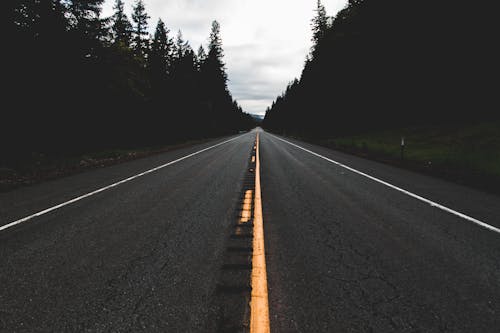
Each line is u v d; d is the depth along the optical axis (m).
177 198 6.32
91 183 8.19
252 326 2.21
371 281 2.90
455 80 21.59
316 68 41.28
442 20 22.70
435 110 23.05
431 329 2.22
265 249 3.65
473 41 20.36
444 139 16.62
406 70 26.55
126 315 2.38
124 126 28.45
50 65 16.69
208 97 49.09
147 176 9.22
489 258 3.39
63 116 18.12
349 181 8.12
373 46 29.80
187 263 3.29
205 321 2.29
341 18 34.62
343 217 4.95
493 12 19.20
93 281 2.93
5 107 14.84
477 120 18.53
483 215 5.01
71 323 2.30
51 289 2.79
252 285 2.80
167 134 33.75
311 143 27.55
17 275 3.06
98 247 3.76
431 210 5.33
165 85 32.88
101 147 22.31
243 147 21.58
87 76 19.81
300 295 2.65
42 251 3.65
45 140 16.89
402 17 26.45
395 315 2.38
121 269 3.17
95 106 21.59
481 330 2.21
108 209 5.52
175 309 2.45
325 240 3.94
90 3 19.36
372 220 4.78
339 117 35.94
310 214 5.11
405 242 3.87
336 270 3.12
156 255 3.50
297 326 2.23
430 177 8.75
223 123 60.31
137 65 26.14
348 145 20.58
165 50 37.69
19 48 14.99
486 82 19.36
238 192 6.82
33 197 6.59
